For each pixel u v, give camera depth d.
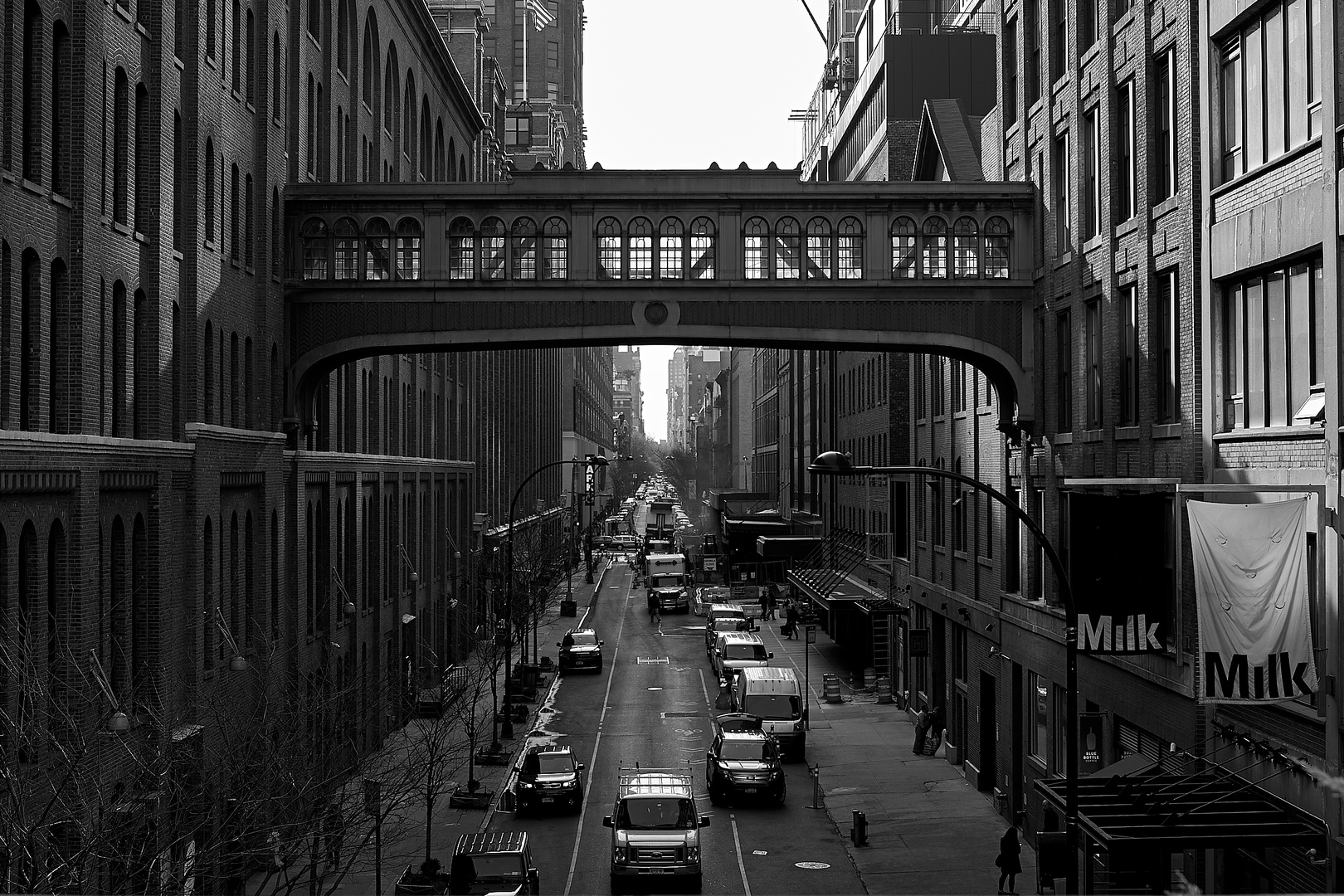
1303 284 18.25
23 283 20.52
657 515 132.88
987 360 32.47
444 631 56.66
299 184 33.38
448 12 78.44
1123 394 25.38
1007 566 33.25
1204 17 21.05
